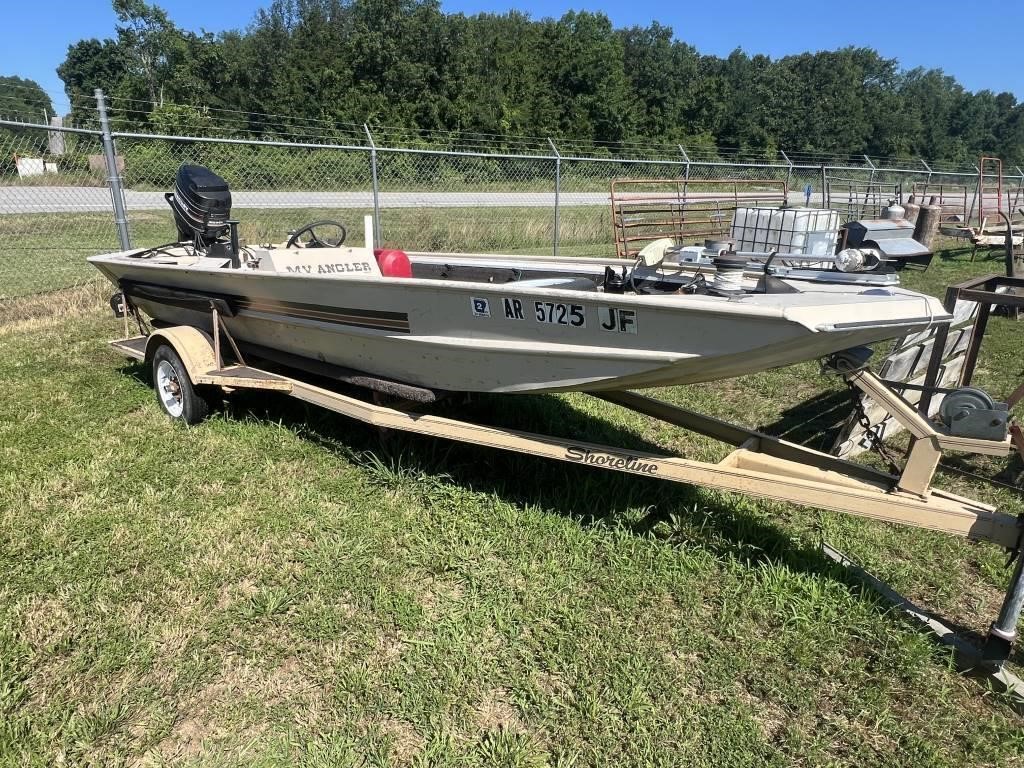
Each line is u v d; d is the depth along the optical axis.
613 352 2.92
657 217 14.53
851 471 3.05
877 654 2.68
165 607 2.82
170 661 2.54
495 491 3.71
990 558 3.34
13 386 5.22
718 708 2.41
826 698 2.49
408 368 3.74
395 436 4.07
